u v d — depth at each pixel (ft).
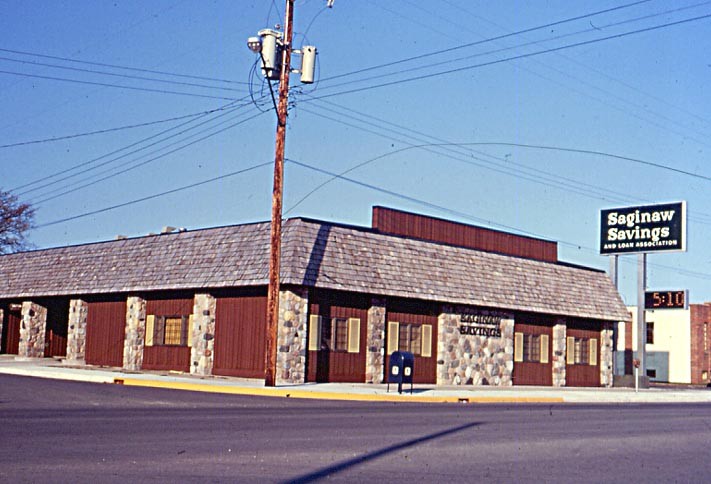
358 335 107.14
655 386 165.37
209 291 109.91
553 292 134.00
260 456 37.37
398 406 75.05
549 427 58.59
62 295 130.82
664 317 224.53
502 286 125.18
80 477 30.17
